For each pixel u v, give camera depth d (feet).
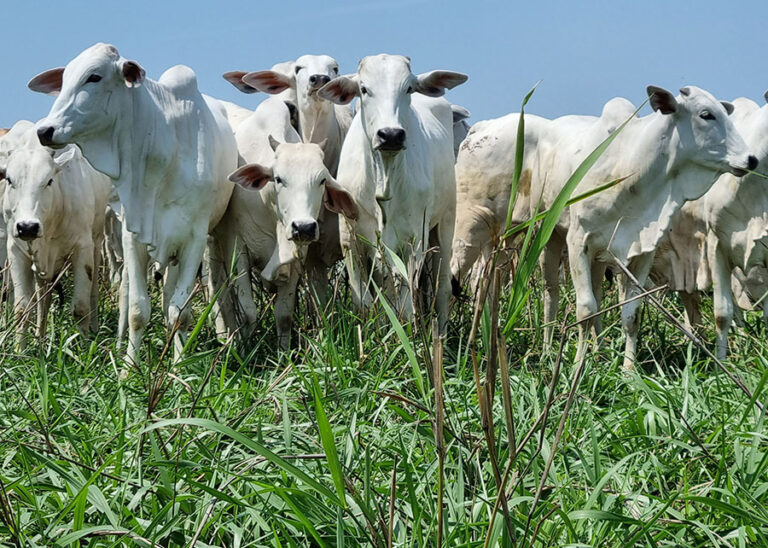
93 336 28.91
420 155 25.43
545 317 30.45
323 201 28.14
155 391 15.07
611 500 11.51
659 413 15.03
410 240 25.39
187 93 25.43
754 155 24.50
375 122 23.85
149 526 11.23
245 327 26.43
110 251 40.55
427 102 28.78
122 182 24.25
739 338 26.94
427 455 14.19
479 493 12.60
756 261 26.35
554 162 27.99
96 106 23.61
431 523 11.28
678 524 11.41
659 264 29.04
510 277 29.45
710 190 26.68
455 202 28.43
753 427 15.28
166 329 25.55
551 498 12.60
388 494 12.37
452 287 28.96
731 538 11.45
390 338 20.36
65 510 11.19
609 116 26.08
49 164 27.61
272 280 26.73
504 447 14.66
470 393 17.33
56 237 28.73
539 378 18.93
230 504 11.73
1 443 14.98
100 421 16.74
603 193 25.62
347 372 18.48
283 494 10.96
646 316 28.99
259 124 28.48
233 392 17.29
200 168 25.09
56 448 14.66
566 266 34.50
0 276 31.94
